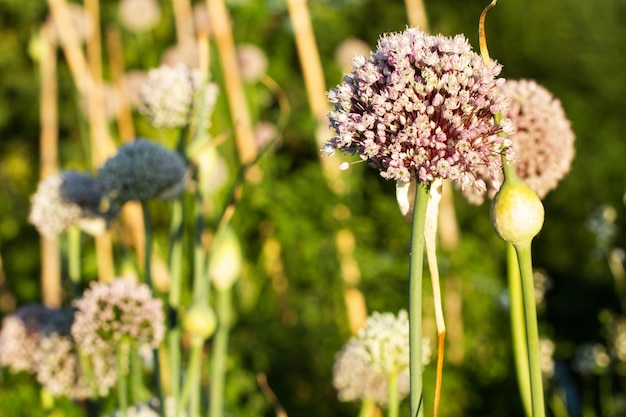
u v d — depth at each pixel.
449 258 2.65
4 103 3.22
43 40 2.68
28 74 3.22
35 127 3.29
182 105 1.29
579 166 3.74
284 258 2.56
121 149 1.19
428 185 0.79
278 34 3.00
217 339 1.30
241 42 2.92
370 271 2.51
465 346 2.71
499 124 0.79
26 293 3.14
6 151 3.34
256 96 2.80
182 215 1.22
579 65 3.84
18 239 3.28
